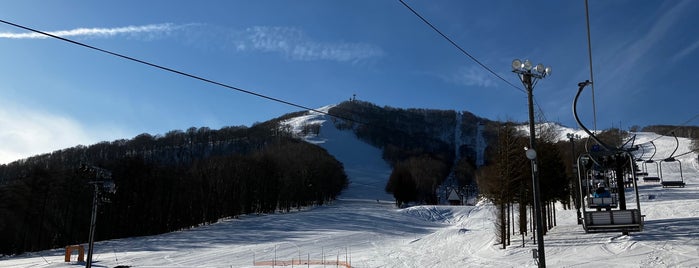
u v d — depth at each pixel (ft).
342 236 215.72
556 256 88.79
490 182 120.16
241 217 345.72
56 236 266.16
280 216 320.09
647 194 208.54
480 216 313.53
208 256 155.02
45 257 180.75
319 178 483.10
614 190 116.37
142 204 300.20
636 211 78.64
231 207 359.25
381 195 623.77
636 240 87.51
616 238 92.22
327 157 605.31
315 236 221.46
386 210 377.09
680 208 134.41
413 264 110.93
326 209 401.29
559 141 189.67
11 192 256.93
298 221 292.61
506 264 91.56
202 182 339.77
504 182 112.27
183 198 323.78
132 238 236.02
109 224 282.36
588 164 86.79
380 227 275.18
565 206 184.55
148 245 198.70
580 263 79.77
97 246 205.16
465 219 317.22
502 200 111.75
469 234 167.32
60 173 276.21
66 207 270.67
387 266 111.55
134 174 298.97
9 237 248.73
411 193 465.06
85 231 271.90
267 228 263.29
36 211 260.42
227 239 215.51
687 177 346.95
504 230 111.24
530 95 65.26
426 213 347.56
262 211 392.47
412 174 527.40
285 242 195.42
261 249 171.01
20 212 254.68
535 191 63.82
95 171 120.47
